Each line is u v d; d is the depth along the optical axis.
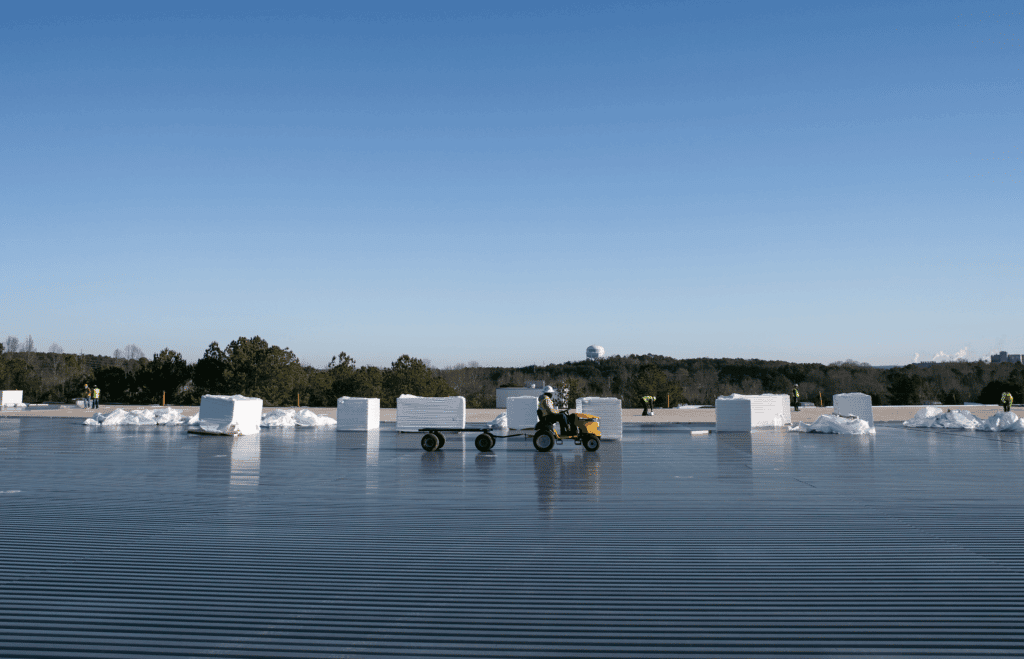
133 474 12.07
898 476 11.81
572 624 4.42
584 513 8.37
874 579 5.44
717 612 4.65
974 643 4.09
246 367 51.31
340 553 6.32
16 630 4.32
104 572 5.66
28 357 81.50
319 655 3.92
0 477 11.68
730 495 9.77
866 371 87.19
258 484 10.86
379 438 20.05
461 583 5.34
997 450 16.53
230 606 4.79
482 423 26.14
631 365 93.25
